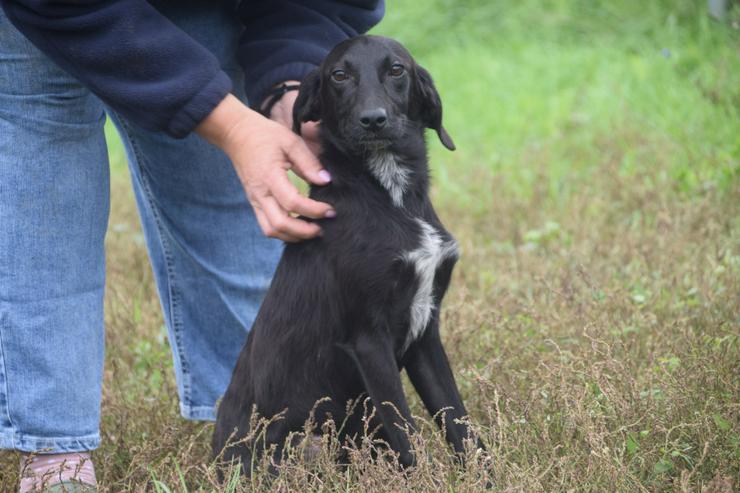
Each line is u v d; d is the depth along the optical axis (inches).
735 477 163.2
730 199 322.0
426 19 645.9
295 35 198.4
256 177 169.8
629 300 247.4
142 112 166.2
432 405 186.1
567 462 163.5
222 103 167.5
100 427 218.4
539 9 616.7
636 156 392.5
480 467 166.2
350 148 181.9
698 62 477.1
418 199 183.3
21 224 172.9
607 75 496.1
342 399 182.7
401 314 177.6
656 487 161.8
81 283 179.8
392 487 161.5
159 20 166.2
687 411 179.6
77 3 159.6
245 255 214.2
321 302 175.8
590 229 324.8
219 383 220.2
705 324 230.4
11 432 176.9
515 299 261.3
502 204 371.6
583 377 191.6
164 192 207.8
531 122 479.8
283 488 167.2
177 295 217.3
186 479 189.8
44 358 175.8
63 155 175.0
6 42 167.0
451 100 533.0
